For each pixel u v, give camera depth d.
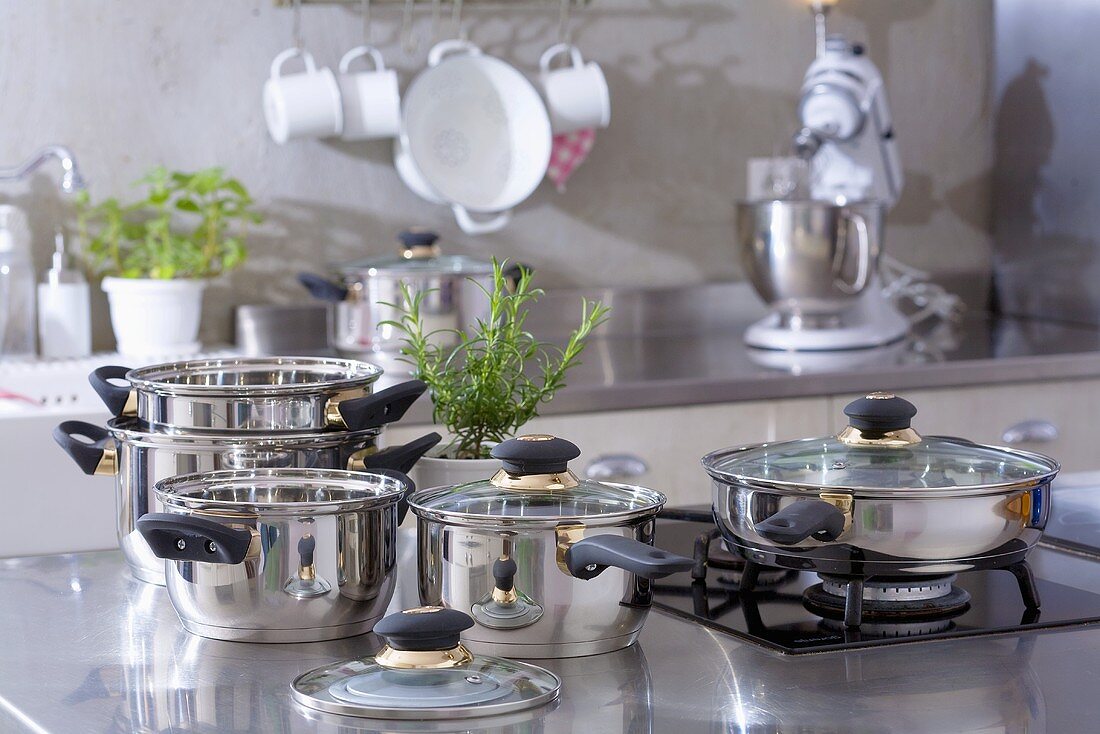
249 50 2.64
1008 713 0.65
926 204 3.21
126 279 2.46
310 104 2.52
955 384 2.43
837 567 0.79
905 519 0.77
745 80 3.00
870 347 2.66
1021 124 3.15
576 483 0.78
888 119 2.73
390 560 0.80
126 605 0.87
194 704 0.67
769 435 2.34
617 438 2.25
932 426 2.43
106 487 2.01
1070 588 0.90
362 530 0.78
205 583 0.77
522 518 0.73
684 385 2.27
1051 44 3.04
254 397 0.86
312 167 2.71
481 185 2.71
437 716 0.63
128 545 0.93
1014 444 2.48
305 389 0.87
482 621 0.74
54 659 0.75
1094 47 2.92
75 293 2.45
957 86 3.20
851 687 0.69
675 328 2.98
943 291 3.14
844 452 0.84
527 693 0.66
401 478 0.84
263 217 2.69
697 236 3.01
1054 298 3.10
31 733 0.64
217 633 0.78
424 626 0.68
